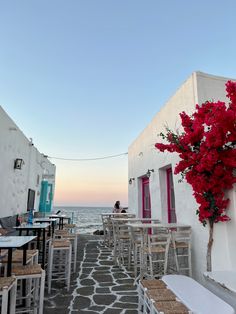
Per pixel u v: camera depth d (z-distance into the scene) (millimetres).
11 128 8336
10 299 3273
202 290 3092
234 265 4445
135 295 4695
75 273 6094
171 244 5316
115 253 7262
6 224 7441
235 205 4492
